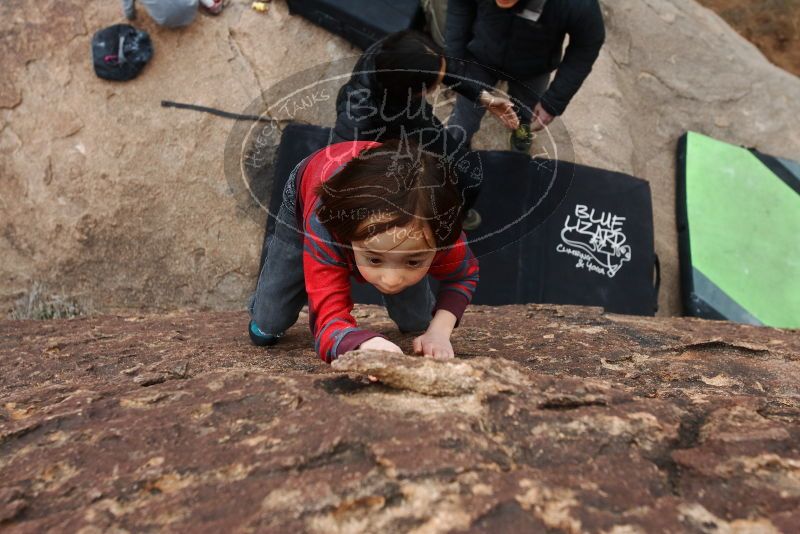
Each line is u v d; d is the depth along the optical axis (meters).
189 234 4.60
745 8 7.27
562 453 1.16
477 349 2.01
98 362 1.95
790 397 1.58
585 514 1.00
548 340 2.12
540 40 3.16
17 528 1.03
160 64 4.77
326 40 5.01
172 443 1.23
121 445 1.23
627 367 1.85
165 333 2.33
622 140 5.29
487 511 1.00
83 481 1.14
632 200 4.64
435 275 1.72
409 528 0.98
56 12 4.78
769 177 5.45
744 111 5.94
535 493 1.03
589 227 4.48
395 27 4.66
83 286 4.49
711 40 6.23
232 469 1.12
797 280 4.98
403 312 1.98
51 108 4.62
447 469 1.07
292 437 1.19
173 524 1.01
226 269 4.60
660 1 6.30
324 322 1.53
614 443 1.19
